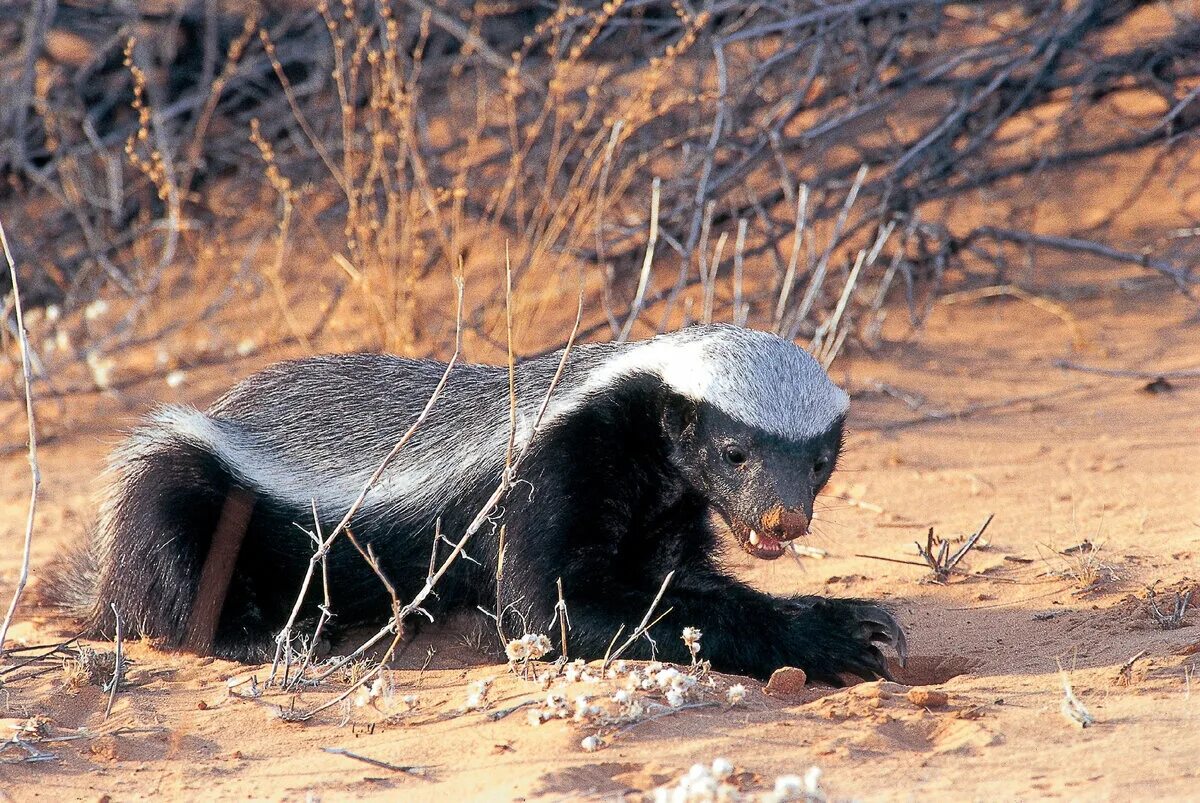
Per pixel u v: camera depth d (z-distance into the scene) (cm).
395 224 1648
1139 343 1521
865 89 1664
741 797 565
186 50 2041
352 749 670
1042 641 806
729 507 798
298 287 1786
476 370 921
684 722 671
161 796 630
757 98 1686
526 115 1770
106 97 2005
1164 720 636
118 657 771
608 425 833
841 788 583
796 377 792
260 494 912
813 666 804
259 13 1919
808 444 779
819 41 1566
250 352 1652
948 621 868
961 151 1650
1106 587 883
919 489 1169
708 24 1709
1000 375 1474
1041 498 1112
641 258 1659
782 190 1677
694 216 1483
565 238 1705
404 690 763
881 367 1512
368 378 940
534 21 1922
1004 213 1792
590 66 1836
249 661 902
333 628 919
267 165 1850
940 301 1664
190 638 908
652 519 855
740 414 781
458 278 789
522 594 833
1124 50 1767
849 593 936
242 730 706
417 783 624
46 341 1767
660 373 824
